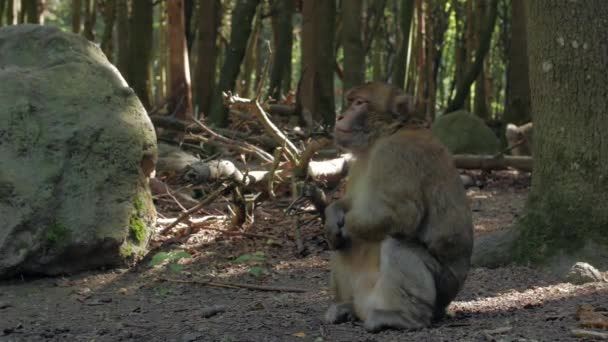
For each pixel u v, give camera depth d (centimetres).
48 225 406
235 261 428
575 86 400
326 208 341
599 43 396
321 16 776
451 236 328
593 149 398
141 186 432
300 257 438
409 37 844
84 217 412
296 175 456
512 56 824
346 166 506
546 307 352
